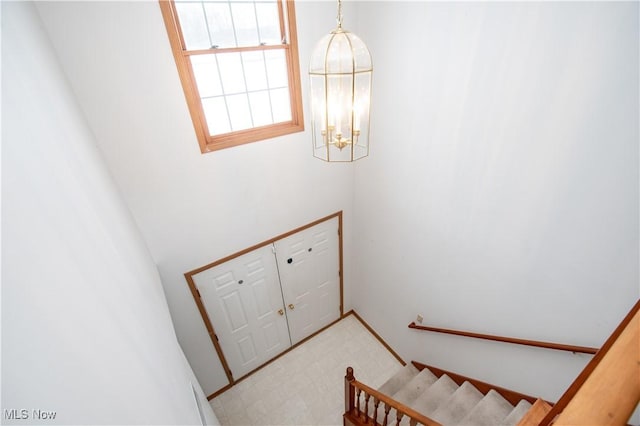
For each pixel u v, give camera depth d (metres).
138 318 1.14
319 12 2.60
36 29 1.44
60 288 0.57
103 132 2.08
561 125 1.70
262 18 2.45
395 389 3.43
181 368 1.78
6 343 0.37
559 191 1.81
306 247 3.70
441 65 2.24
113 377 0.67
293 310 3.97
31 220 0.55
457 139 2.32
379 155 3.15
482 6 1.87
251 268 3.33
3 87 0.65
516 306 2.31
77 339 0.57
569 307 1.97
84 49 1.85
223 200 2.80
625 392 0.47
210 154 2.57
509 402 2.63
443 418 2.72
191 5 2.15
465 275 2.66
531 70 1.75
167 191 2.49
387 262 3.60
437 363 3.35
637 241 1.56
